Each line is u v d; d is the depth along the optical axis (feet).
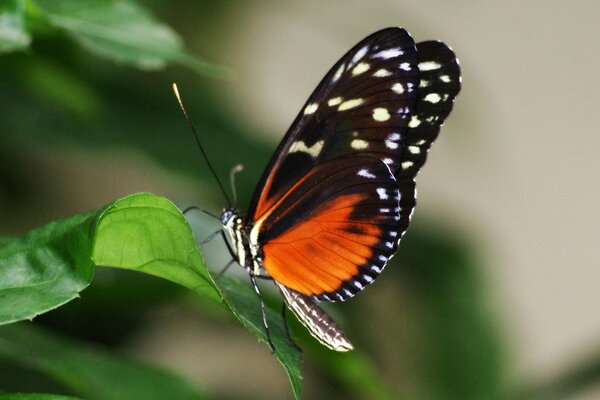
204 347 4.09
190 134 3.64
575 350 5.66
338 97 3.35
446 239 3.76
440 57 3.34
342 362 3.43
